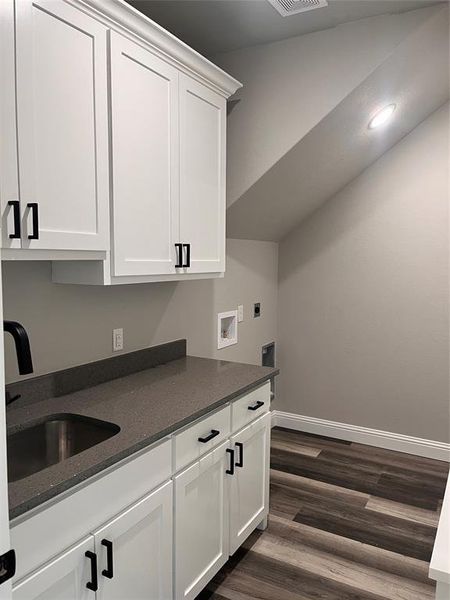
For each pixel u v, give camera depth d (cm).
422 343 337
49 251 148
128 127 175
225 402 194
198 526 183
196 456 179
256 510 235
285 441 368
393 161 337
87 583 130
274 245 385
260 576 213
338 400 373
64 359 200
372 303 354
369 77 241
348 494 286
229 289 326
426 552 230
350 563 222
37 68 139
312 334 382
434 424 337
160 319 259
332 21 240
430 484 299
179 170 206
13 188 134
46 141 143
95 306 215
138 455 148
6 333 175
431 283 331
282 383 399
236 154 279
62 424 173
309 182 313
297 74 258
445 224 323
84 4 153
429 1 219
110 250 173
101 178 165
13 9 131
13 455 159
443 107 317
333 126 264
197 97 216
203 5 222
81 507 127
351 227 357
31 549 114
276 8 225
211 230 233
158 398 189
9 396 170
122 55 170
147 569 155
